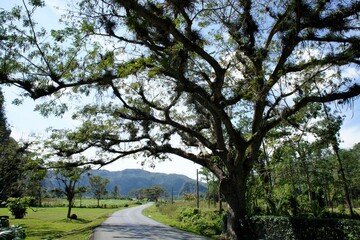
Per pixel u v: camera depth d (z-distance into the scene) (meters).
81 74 16.27
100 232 20.48
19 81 15.36
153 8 13.25
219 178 19.11
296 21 13.90
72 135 22.61
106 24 14.81
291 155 28.28
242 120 25.88
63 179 35.75
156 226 26.06
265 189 24.44
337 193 38.69
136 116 21.81
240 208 18.34
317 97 15.74
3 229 10.10
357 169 47.53
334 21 13.84
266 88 15.21
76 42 14.95
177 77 15.32
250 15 16.42
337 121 22.83
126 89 20.89
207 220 26.41
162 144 22.08
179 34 13.26
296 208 22.58
